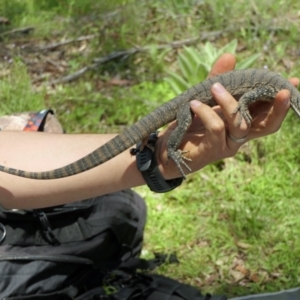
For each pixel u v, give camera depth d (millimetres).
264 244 1476
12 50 2125
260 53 1970
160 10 2318
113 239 1362
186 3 2342
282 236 1485
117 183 1146
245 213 1529
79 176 1142
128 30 2229
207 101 1146
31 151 1158
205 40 2162
